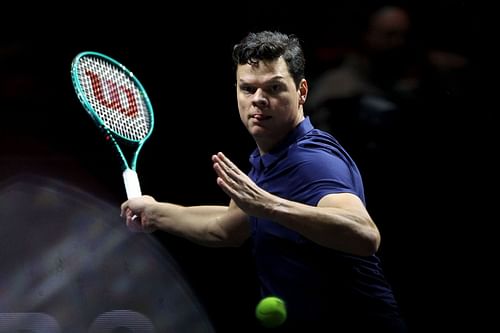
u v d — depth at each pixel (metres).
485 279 15.70
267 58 9.52
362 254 9.00
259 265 10.13
